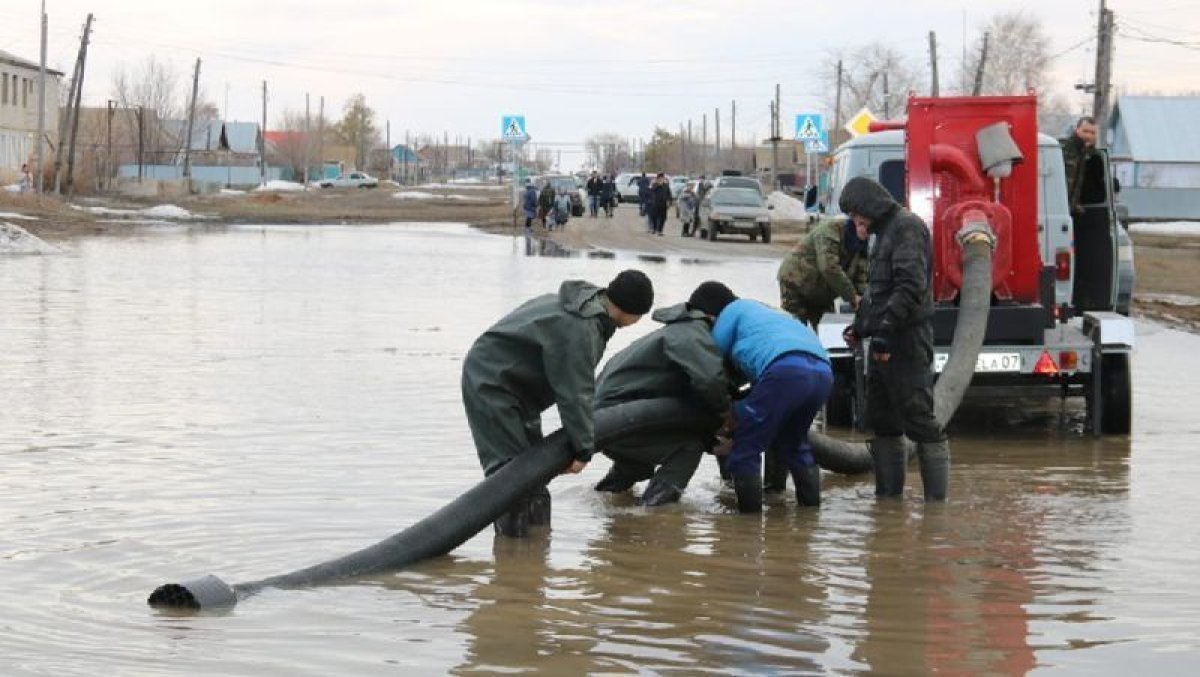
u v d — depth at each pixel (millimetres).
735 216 48688
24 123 87750
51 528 8578
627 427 9320
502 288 27297
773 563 8148
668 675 6141
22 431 11766
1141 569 8023
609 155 194750
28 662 6152
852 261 12570
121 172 106625
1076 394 13406
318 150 141125
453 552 8344
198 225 56781
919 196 12422
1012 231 12500
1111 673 6234
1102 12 52125
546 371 8570
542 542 8633
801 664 6316
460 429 12148
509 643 6582
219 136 130750
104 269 31047
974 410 14383
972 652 6512
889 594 7484
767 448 9906
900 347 9852
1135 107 82938
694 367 9391
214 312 22000
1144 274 35531
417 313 22312
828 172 16625
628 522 9219
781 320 9648
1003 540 8750
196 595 7047
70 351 17000
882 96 92562
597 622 6934
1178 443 12438
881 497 10141
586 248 43156
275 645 6508
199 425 12172
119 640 6520
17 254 35906
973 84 90688
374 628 6801
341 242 44625
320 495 9578
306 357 16797
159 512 9023
